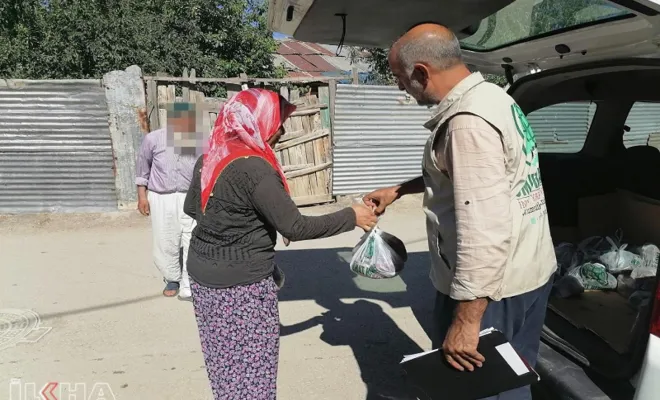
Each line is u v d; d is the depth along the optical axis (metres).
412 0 2.16
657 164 3.29
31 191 7.77
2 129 7.48
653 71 2.65
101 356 3.65
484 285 1.69
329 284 5.08
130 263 5.77
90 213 7.88
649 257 3.18
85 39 11.30
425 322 4.18
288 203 2.06
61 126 7.56
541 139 3.35
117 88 7.49
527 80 3.00
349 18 2.45
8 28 11.43
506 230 1.69
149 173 4.48
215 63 12.52
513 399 2.14
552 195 3.62
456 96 1.83
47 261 5.85
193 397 3.15
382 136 8.80
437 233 2.05
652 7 1.71
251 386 2.25
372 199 2.82
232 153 2.09
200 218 2.25
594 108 3.42
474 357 1.78
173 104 3.44
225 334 2.20
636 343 2.07
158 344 3.83
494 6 2.21
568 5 2.21
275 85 8.60
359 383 3.30
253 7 13.87
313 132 8.42
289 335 3.97
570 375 2.29
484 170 1.70
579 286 3.13
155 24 11.86
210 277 2.16
